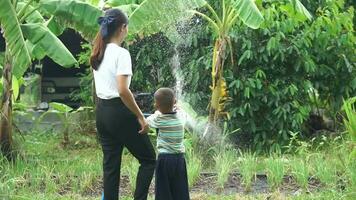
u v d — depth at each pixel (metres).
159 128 6.00
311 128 11.90
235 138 10.84
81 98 13.44
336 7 10.94
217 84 9.60
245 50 10.53
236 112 10.61
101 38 5.82
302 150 9.40
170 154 6.00
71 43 16.25
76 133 12.36
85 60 12.56
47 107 14.23
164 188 6.00
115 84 5.77
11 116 9.15
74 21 8.74
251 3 8.64
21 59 7.90
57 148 11.36
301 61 10.71
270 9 10.29
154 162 6.05
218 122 9.62
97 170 8.53
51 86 16.23
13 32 7.91
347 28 11.27
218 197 7.37
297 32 10.91
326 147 10.34
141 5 8.88
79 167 8.71
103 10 9.47
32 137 11.97
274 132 10.81
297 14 10.20
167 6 8.91
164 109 5.99
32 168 8.34
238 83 10.49
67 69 16.34
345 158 8.53
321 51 11.09
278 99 10.65
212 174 8.65
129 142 5.88
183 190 6.05
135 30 8.83
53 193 7.54
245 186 8.02
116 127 5.82
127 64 5.69
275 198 7.21
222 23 9.54
